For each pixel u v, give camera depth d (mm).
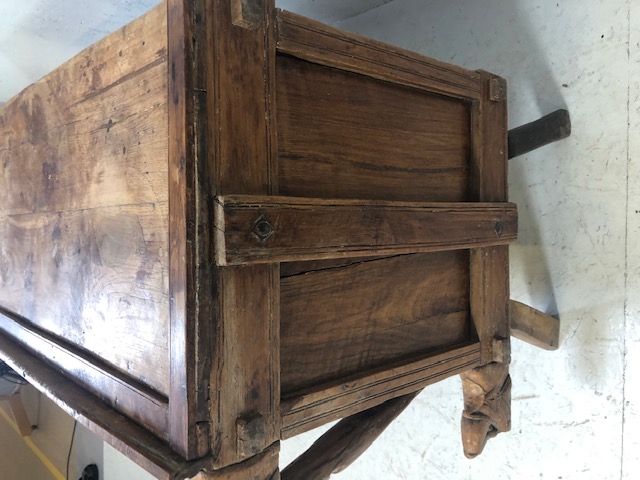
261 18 509
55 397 620
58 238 734
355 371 631
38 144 790
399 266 685
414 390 682
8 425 2889
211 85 476
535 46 970
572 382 957
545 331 925
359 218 585
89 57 642
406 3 1180
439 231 686
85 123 654
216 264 476
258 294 512
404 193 678
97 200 630
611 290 897
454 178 755
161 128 505
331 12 1251
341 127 602
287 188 547
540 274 991
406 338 697
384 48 633
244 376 500
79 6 1039
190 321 464
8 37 1199
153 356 530
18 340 839
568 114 931
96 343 638
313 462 672
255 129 507
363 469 1378
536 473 1017
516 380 1044
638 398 871
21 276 863
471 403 815
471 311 786
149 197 529
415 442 1242
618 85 869
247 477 503
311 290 582
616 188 881
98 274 631
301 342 572
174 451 478
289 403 540
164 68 498
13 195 887
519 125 1000
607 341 906
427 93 711
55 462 2607
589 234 921
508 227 801
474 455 814
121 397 572
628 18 852
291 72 554
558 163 955
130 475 2068
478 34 1056
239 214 476
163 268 510
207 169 473
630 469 884
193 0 467
